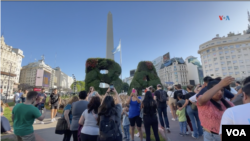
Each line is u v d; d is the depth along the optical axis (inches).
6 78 2588.6
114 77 749.9
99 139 91.5
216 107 80.2
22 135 105.0
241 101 120.6
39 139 181.8
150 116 139.9
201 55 2714.1
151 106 140.3
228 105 83.6
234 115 54.1
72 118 132.4
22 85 2022.6
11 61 2876.5
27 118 108.3
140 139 165.8
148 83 762.2
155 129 140.8
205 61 2608.3
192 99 105.7
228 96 126.3
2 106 213.0
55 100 294.4
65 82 6176.2
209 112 79.4
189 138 178.7
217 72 2404.0
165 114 210.7
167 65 3779.5
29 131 107.4
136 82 740.7
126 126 173.9
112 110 96.6
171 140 172.1
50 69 4229.8
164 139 173.9
